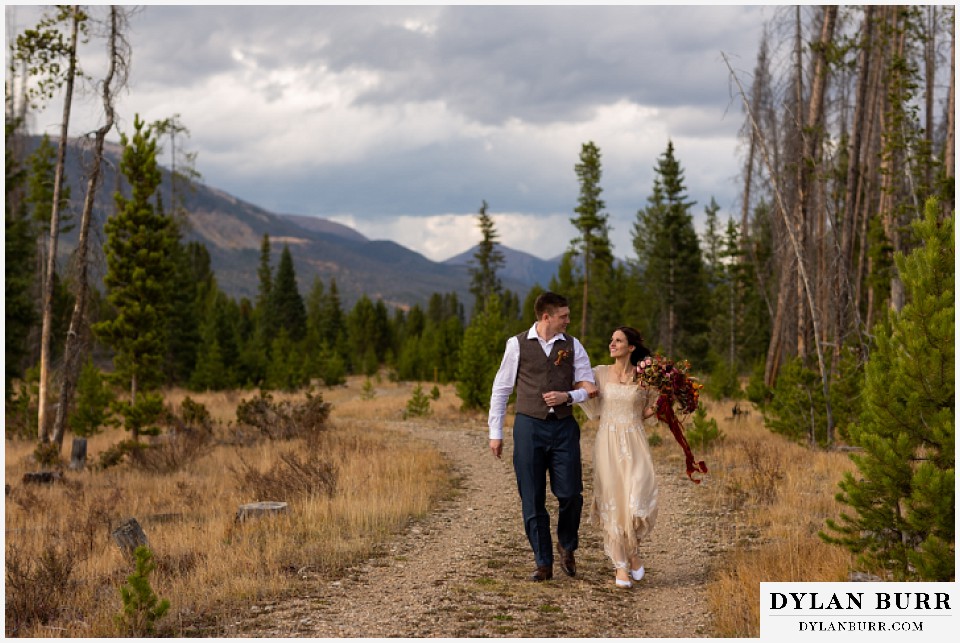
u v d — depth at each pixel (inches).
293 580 255.9
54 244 744.3
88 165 729.6
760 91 831.1
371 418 968.9
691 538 331.6
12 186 1418.6
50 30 685.3
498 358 969.5
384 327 3467.0
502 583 252.7
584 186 1990.7
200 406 810.2
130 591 211.8
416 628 205.0
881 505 239.6
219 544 306.0
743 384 1540.4
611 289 2324.1
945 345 223.8
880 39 807.7
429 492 431.8
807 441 592.4
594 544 318.3
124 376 810.8
